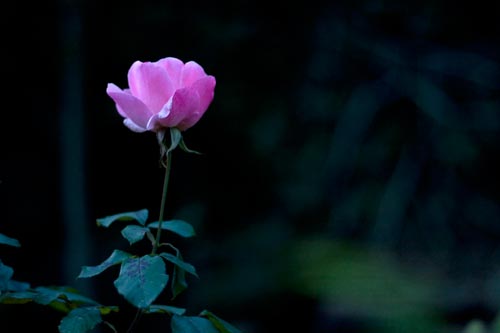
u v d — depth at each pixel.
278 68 12.20
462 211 11.66
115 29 10.55
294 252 10.08
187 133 11.11
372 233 11.00
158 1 10.63
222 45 11.05
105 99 10.58
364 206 11.70
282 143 12.20
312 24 12.34
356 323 8.77
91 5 10.33
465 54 11.97
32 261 10.09
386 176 12.09
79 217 10.08
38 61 10.38
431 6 12.30
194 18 10.84
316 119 12.34
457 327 8.91
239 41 11.34
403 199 11.20
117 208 10.61
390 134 12.09
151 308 1.76
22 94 10.45
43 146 10.54
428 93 11.49
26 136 10.49
